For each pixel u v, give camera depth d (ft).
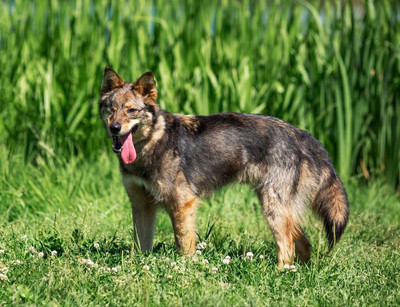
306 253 30.58
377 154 50.26
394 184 49.80
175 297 22.70
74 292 22.61
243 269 26.00
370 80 49.47
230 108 48.32
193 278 24.64
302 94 48.73
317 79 49.37
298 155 30.07
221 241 31.94
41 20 51.93
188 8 50.96
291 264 29.12
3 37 52.19
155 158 29.53
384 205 44.19
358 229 36.11
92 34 50.85
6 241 29.07
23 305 21.11
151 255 26.99
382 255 30.60
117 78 30.27
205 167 30.58
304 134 30.99
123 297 22.54
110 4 51.80
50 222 35.24
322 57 49.21
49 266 25.23
